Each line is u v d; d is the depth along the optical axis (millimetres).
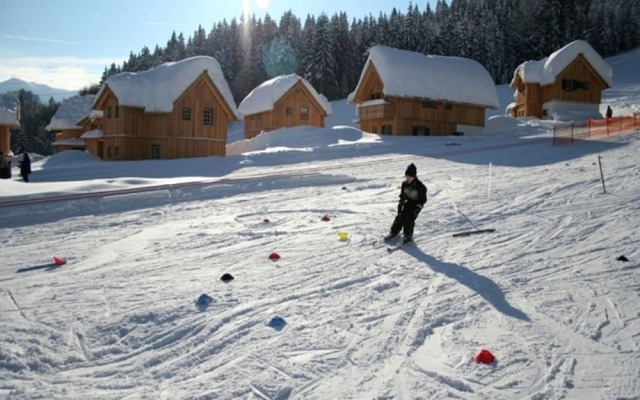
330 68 87938
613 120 34250
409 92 39438
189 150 33938
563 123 41188
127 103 32312
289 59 105500
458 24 94625
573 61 46250
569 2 94500
